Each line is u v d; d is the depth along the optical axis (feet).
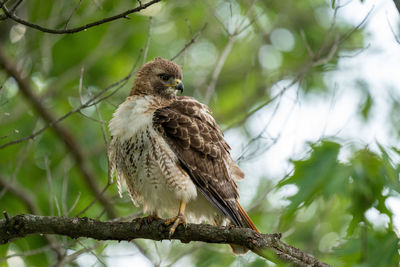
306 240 38.58
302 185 30.07
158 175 30.45
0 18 24.73
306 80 51.96
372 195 29.53
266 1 51.83
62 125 46.32
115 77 49.96
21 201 43.42
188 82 54.24
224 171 31.89
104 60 50.34
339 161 30.19
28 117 47.62
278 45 55.57
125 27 49.98
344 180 29.53
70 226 28.09
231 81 54.85
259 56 54.60
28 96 44.96
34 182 46.42
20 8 44.83
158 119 30.99
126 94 49.34
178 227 28.07
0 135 45.78
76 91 49.52
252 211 42.75
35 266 42.32
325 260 30.89
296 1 54.60
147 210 32.27
